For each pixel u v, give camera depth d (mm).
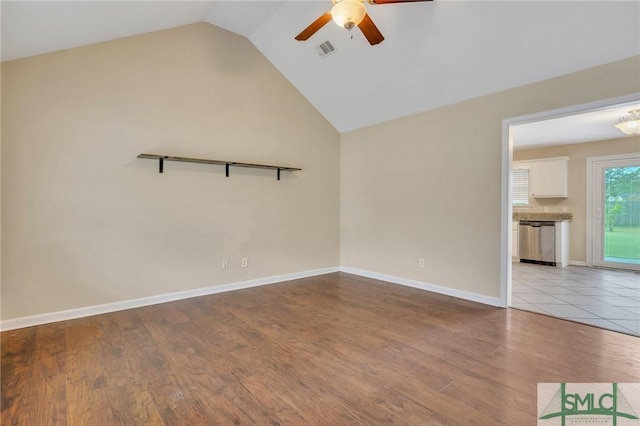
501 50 3045
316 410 1738
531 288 4281
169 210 3678
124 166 3383
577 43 2705
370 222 4922
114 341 2604
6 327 2812
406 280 4418
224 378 2059
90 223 3199
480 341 2588
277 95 4602
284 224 4699
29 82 2879
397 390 1918
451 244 3898
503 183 3410
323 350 2445
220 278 4078
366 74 4035
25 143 2871
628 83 2645
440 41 3234
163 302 3637
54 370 2143
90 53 3174
